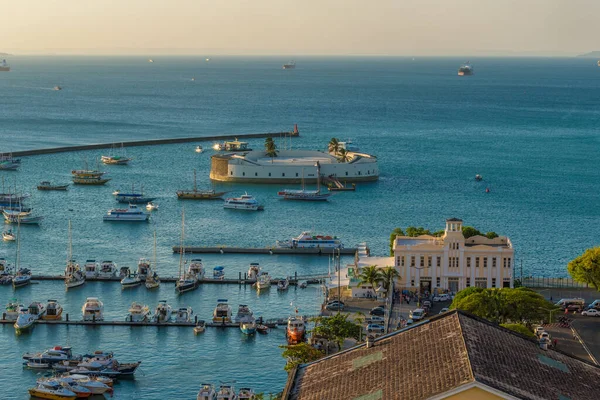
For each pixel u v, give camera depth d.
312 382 88.56
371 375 84.38
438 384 76.88
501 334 90.06
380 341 92.44
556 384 80.94
